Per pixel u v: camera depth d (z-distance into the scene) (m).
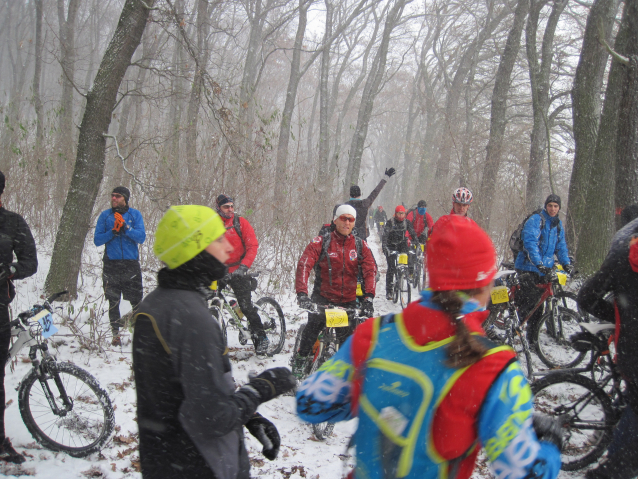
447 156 18.17
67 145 12.41
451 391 1.36
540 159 14.49
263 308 6.09
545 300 5.94
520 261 6.04
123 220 5.57
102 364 5.03
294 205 10.90
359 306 4.79
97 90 6.74
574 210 10.35
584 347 3.73
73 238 6.78
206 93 8.48
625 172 7.17
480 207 12.38
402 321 1.51
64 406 3.45
